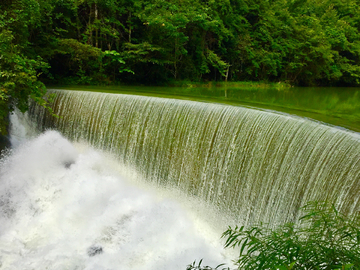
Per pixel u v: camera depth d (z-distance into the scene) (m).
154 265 7.16
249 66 23.17
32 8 11.26
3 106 9.84
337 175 5.52
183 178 9.15
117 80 17.94
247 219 7.43
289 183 6.45
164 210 8.85
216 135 8.23
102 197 9.62
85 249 7.68
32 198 9.70
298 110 8.85
